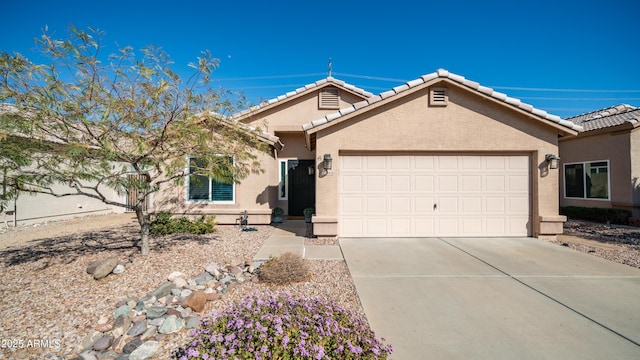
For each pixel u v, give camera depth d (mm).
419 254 7012
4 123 4203
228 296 4621
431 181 8844
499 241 8305
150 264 5770
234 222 10578
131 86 5285
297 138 13773
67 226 10656
